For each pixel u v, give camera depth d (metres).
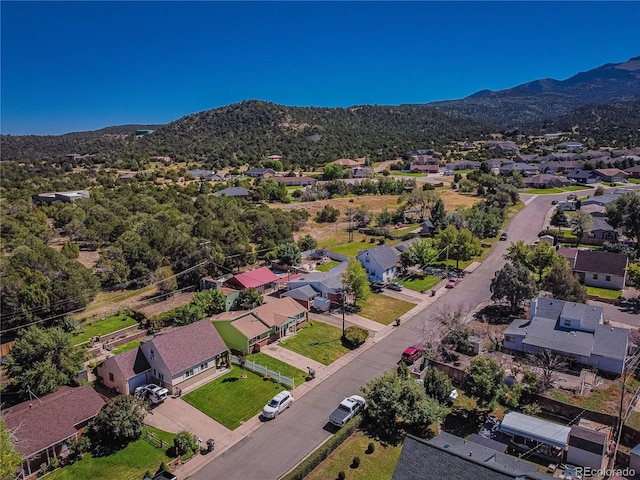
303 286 58.66
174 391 39.06
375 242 91.31
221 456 31.59
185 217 90.19
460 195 131.88
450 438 30.02
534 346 43.91
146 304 59.28
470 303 58.75
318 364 44.19
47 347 38.50
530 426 32.22
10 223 83.31
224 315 49.66
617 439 31.59
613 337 43.28
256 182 150.75
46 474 30.06
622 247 75.44
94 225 84.38
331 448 31.56
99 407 34.59
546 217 103.62
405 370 38.44
